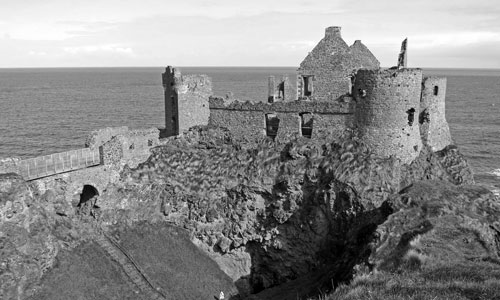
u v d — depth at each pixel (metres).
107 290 44.19
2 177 42.72
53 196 48.12
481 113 176.38
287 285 53.03
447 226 40.25
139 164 57.75
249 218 57.28
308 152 55.34
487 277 27.73
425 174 54.44
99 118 149.62
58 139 114.50
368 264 35.75
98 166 52.91
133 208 55.38
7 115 155.88
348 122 55.47
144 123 139.00
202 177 58.47
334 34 61.56
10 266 40.66
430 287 26.09
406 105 52.84
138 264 49.47
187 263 53.78
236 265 58.56
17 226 42.34
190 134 62.44
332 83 61.91
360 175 51.41
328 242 53.84
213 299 50.50
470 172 57.75
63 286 42.75
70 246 46.91
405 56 59.78
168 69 62.94
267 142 59.28
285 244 56.16
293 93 68.31
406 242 37.06
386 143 53.09
